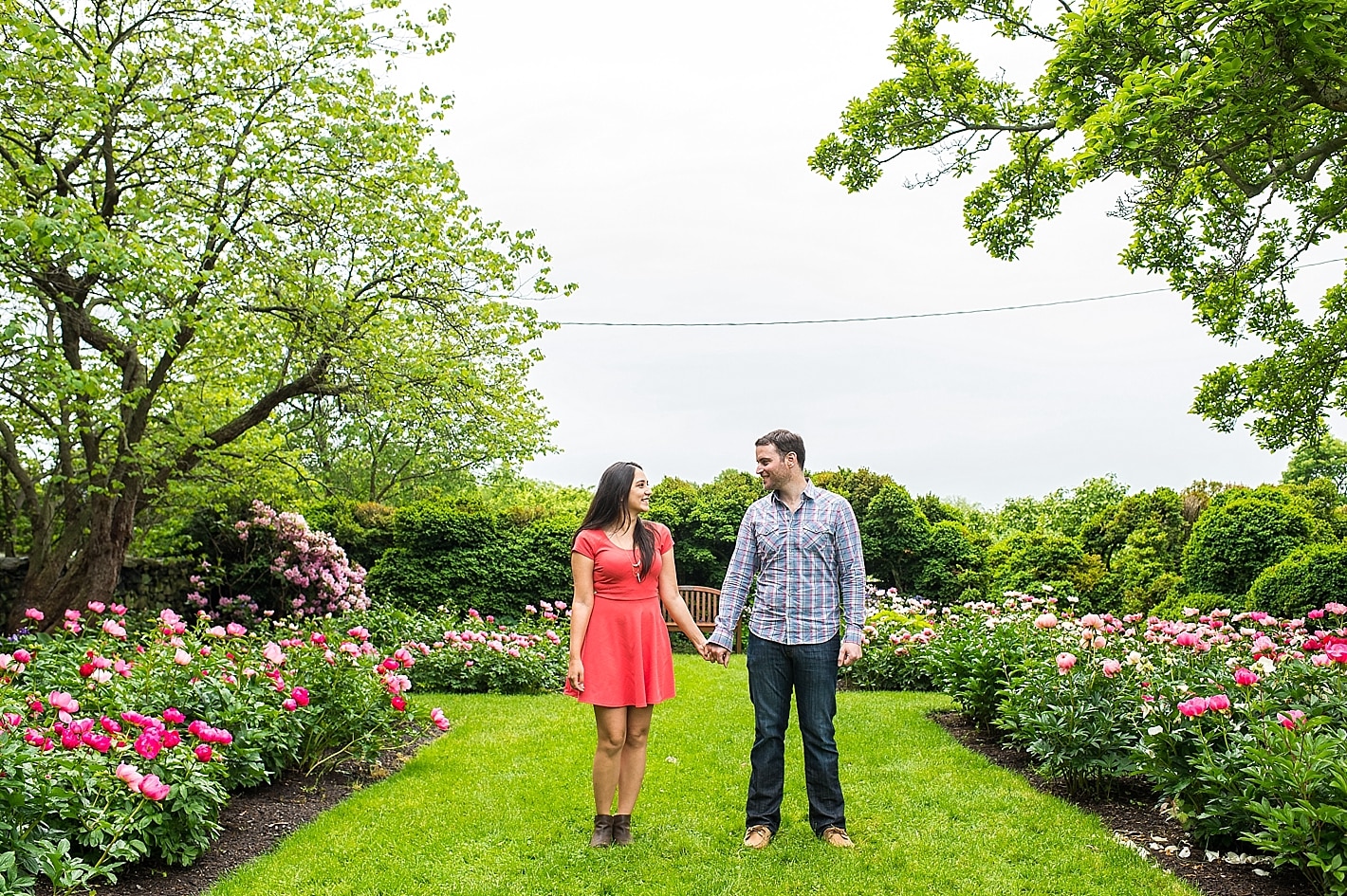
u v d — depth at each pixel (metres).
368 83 8.00
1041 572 11.02
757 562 3.73
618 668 3.54
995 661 5.67
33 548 8.41
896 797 4.21
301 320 7.80
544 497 28.75
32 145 6.54
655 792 4.35
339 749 4.83
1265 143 5.52
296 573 10.70
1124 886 3.05
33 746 3.00
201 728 3.39
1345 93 4.71
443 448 10.32
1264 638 4.80
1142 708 3.87
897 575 13.83
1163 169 5.26
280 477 10.48
